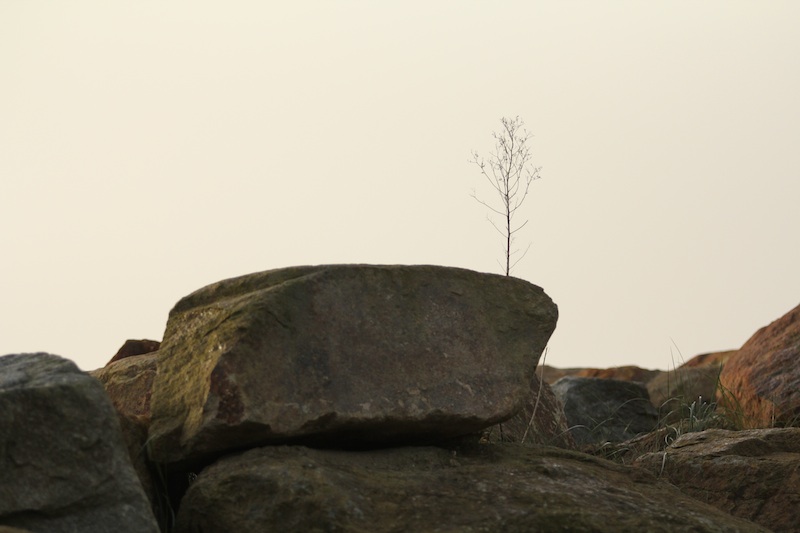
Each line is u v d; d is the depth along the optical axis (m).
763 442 5.49
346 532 3.85
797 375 8.42
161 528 4.23
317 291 4.39
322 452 4.33
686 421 7.18
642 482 4.75
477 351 4.67
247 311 4.24
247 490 4.01
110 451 3.75
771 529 4.99
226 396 4.09
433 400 4.46
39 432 3.66
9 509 3.55
